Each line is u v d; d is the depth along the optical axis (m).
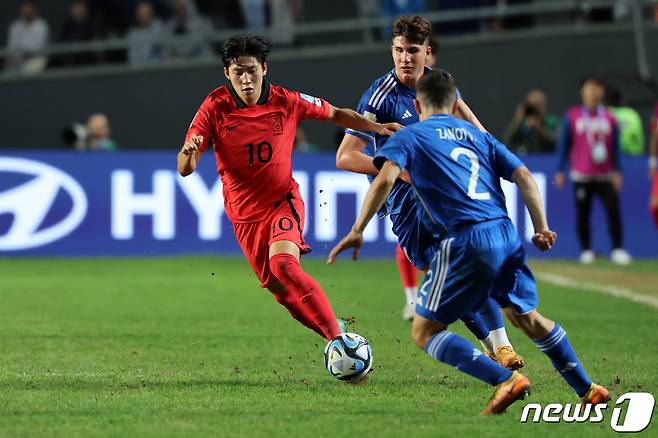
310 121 72.25
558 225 61.19
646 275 53.12
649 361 29.53
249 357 29.94
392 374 27.30
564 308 41.31
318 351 31.06
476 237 21.47
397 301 42.78
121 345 31.95
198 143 25.50
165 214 59.44
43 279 49.75
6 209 58.59
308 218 59.53
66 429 21.03
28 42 73.50
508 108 73.88
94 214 59.12
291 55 72.69
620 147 60.44
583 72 74.06
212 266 55.31
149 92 71.88
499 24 75.56
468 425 21.56
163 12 77.19
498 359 26.64
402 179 26.66
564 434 21.06
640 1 73.50
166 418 22.05
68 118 71.69
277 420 21.91
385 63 72.88
